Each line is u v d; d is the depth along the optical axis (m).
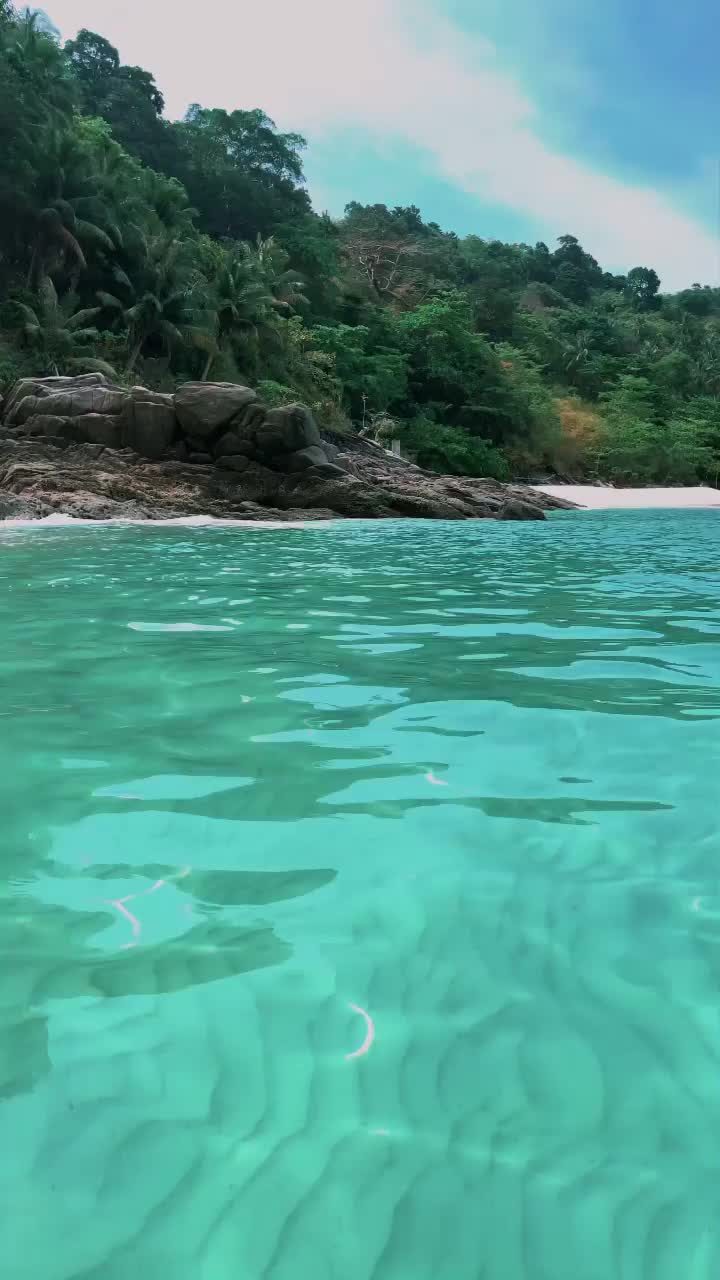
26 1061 1.36
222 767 2.74
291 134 76.56
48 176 43.34
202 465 21.14
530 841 2.19
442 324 61.94
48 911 1.83
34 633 5.12
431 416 59.69
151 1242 1.06
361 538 14.00
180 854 2.11
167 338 45.44
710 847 2.16
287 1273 1.02
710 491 50.41
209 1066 1.35
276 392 45.66
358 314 64.31
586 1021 1.47
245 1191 1.13
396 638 5.05
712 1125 1.24
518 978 1.59
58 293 45.84
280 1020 1.47
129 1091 1.30
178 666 4.23
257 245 67.62
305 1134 1.22
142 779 2.63
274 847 2.15
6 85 41.91
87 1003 1.51
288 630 5.30
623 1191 1.13
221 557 10.07
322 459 21.70
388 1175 1.15
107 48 73.94
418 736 3.08
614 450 67.06
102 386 22.64
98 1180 1.15
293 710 3.42
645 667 4.27
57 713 3.36
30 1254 1.04
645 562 10.11
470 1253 1.04
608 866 2.05
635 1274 1.02
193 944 1.71
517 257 128.62
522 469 63.56
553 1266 1.03
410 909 1.85
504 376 63.75
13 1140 1.21
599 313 108.94
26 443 21.02
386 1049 1.39
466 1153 1.19
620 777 2.66
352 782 2.61
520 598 6.87
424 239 104.19
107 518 17.20
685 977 1.60
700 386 95.19
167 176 65.75
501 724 3.24
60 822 2.30
